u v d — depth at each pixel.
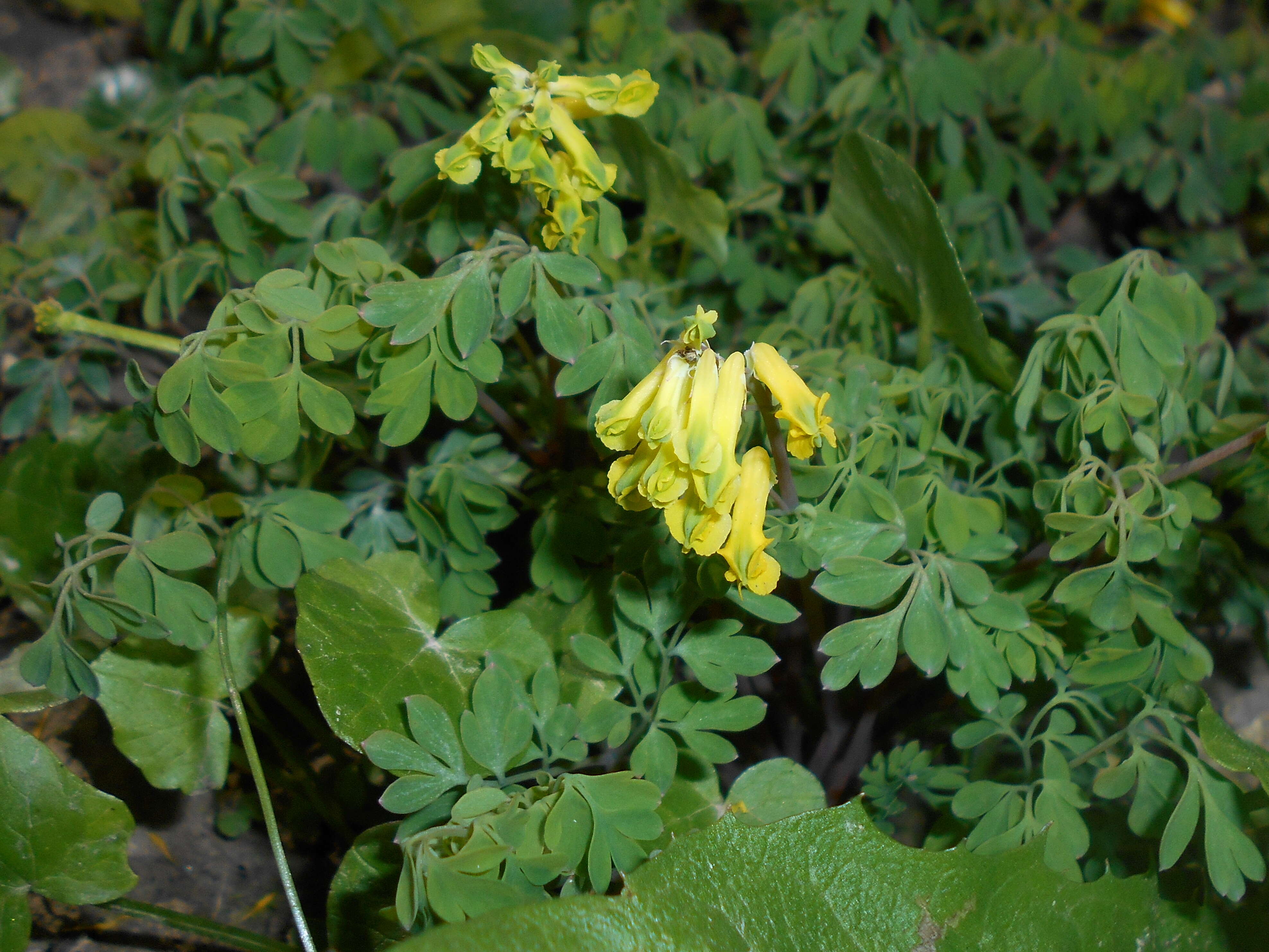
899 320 0.25
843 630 0.19
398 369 0.20
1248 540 0.24
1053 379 0.23
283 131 0.26
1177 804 0.19
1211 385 0.24
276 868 0.23
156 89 0.34
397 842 0.19
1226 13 0.41
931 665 0.19
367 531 0.23
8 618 0.26
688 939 0.18
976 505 0.21
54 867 0.20
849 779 0.23
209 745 0.22
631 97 0.19
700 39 0.29
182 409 0.19
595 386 0.21
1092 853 0.21
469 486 0.23
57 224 0.30
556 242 0.20
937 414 0.22
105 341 0.26
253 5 0.27
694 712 0.20
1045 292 0.27
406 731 0.20
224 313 0.20
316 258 0.20
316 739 0.24
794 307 0.26
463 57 0.33
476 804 0.18
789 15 0.32
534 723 0.19
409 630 0.21
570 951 0.17
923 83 0.27
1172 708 0.21
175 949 0.22
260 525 0.22
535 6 0.32
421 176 0.22
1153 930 0.19
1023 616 0.20
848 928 0.18
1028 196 0.30
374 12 0.29
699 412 0.16
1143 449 0.20
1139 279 0.21
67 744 0.24
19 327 0.29
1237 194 0.32
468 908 0.17
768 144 0.26
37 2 0.39
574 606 0.22
